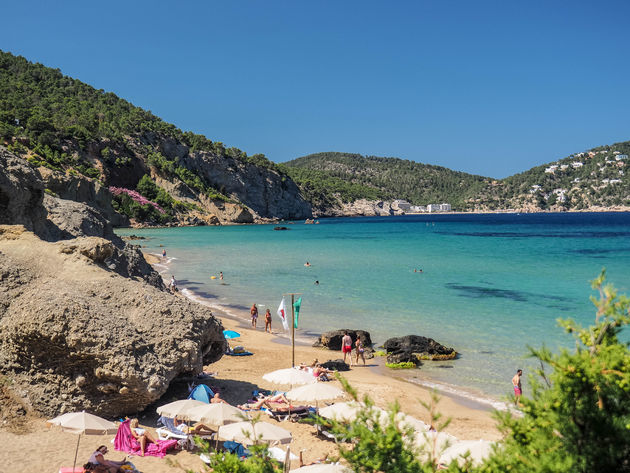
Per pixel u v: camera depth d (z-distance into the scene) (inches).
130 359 599.5
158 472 491.2
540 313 1352.1
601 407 214.8
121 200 5733.3
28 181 1115.3
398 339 1028.5
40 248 735.1
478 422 678.5
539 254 2952.8
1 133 5004.9
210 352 758.5
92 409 598.5
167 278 2009.1
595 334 238.7
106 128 6668.3
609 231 5497.1
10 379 604.4
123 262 1016.9
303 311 1422.2
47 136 5497.1
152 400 609.3
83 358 591.2
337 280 1955.0
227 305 1537.9
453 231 5733.3
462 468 248.2
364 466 251.8
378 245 3644.2
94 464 466.6
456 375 887.7
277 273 2146.9
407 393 793.6
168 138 7785.4
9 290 660.1
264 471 288.7
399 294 1653.5
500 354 1003.9
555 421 221.6
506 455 229.8
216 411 541.6
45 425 576.4
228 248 3336.6
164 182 7003.0
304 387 637.9
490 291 1697.8
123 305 678.5
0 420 574.9
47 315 592.7
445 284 1846.7
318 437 608.4
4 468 473.4
